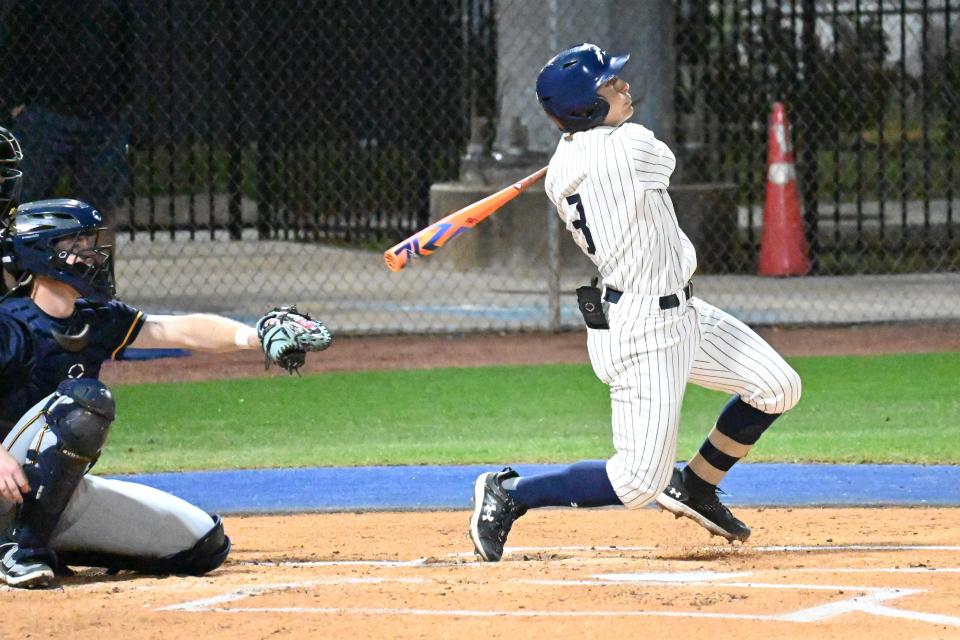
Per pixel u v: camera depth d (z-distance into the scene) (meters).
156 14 59.47
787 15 67.88
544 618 14.41
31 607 15.26
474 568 17.84
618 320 17.67
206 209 78.00
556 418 32.66
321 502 24.64
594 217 17.61
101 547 17.42
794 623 14.17
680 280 17.69
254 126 69.06
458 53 65.38
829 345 42.38
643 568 17.69
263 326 16.45
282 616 14.62
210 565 17.84
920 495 24.27
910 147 73.12
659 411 17.61
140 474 27.17
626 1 54.19
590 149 17.53
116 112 44.91
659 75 55.06
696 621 14.27
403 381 37.53
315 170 69.88
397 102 68.06
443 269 60.00
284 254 66.50
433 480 26.30
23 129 42.41
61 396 16.27
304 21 65.12
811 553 19.03
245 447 29.91
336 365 40.12
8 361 16.66
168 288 55.47
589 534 21.77
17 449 16.50
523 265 56.50
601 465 18.09
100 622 14.50
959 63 69.06
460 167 61.88
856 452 28.14
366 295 53.59
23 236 16.50
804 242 58.88
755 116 64.19
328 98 68.06
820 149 68.69
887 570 17.25
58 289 16.94
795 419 32.06
